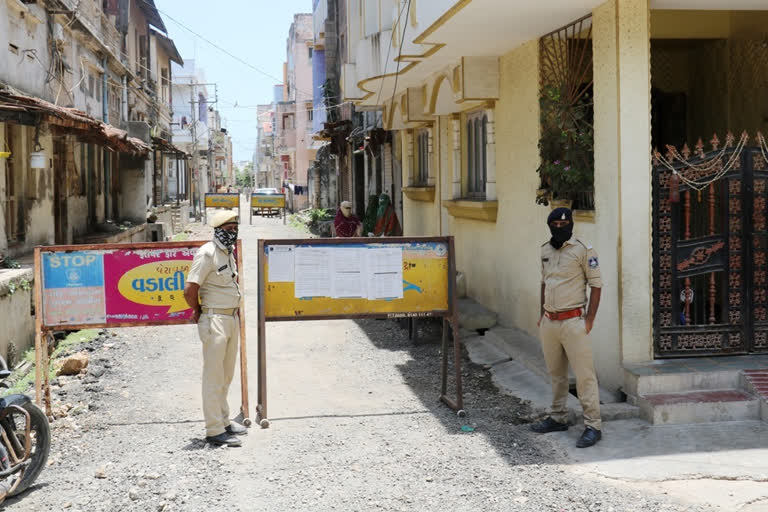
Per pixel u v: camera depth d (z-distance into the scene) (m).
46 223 13.36
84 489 5.03
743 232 6.60
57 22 14.31
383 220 13.24
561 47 7.85
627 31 6.36
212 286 5.91
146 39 28.97
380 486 4.96
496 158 9.78
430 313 6.74
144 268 6.64
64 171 15.65
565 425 6.05
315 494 4.86
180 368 8.73
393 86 12.29
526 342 8.52
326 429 6.24
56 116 10.33
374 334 10.54
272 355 9.30
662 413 5.89
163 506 4.69
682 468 5.03
